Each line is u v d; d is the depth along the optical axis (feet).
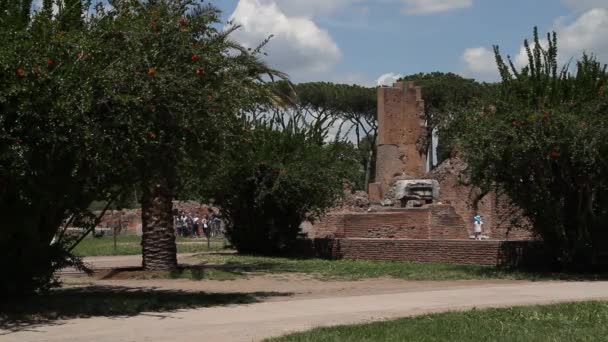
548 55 67.77
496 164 66.03
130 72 41.60
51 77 38.91
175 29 44.32
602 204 67.26
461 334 34.53
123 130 42.11
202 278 69.72
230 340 33.78
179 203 190.29
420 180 154.40
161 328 37.55
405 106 195.93
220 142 47.09
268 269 79.56
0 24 41.01
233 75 48.70
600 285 57.26
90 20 44.04
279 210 102.27
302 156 100.27
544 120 62.90
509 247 78.18
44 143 39.99
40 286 46.55
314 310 43.86
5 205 42.47
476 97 70.38
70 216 48.19
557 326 36.70
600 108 63.93
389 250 90.94
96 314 43.09
